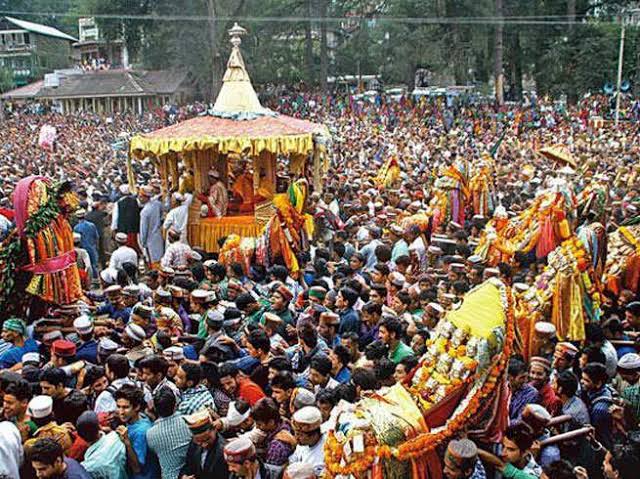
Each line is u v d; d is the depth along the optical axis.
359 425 4.98
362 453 4.92
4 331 8.29
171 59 64.81
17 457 5.48
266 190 16.67
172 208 16.42
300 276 13.21
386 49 58.56
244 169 17.22
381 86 67.75
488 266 10.91
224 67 56.78
